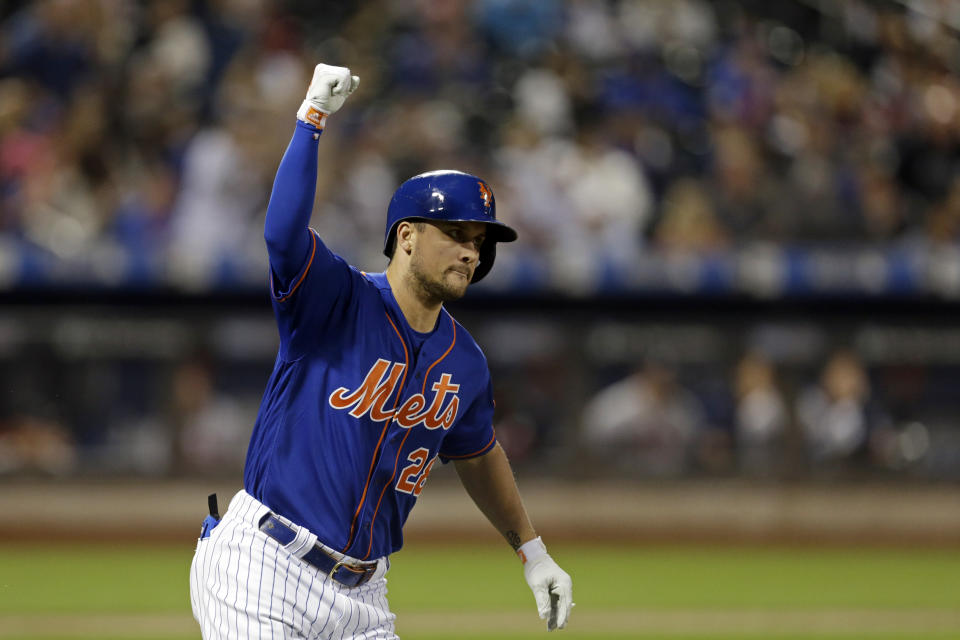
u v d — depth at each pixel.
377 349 13.68
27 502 47.16
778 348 49.97
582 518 49.19
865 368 50.12
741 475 49.91
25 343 47.38
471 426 15.05
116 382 47.84
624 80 62.03
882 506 49.97
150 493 47.69
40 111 54.75
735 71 62.50
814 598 37.09
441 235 13.58
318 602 13.53
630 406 49.38
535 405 49.28
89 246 50.28
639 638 30.64
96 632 30.27
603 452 49.47
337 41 62.69
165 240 51.31
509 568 43.16
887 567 44.59
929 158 60.00
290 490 13.53
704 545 49.50
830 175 56.00
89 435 47.81
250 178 52.59
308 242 13.14
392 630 14.69
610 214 54.78
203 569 13.70
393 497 14.26
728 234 53.22
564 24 63.84
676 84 62.62
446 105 60.03
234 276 47.53
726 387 49.84
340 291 13.57
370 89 60.06
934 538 50.00
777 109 60.91
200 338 48.06
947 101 64.44
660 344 49.59
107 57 57.09
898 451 50.41
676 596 37.25
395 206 13.77
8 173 52.28
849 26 67.69
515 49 63.00
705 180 56.50
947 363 50.38
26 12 57.47
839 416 50.06
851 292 49.41
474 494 15.92
